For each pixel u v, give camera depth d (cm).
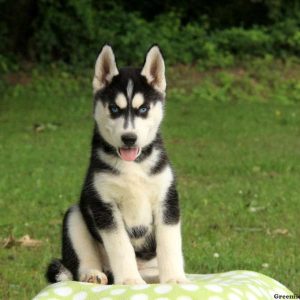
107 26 2131
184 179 1189
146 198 595
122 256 579
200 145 1437
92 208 598
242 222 954
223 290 530
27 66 2003
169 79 1992
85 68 2023
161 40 2112
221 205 1027
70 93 1897
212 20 2295
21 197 1058
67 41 2039
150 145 598
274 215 982
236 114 1733
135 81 601
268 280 601
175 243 588
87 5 2066
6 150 1371
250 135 1537
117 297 521
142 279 584
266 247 855
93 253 620
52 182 1141
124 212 600
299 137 1528
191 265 789
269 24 2284
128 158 581
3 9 2006
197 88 1947
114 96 595
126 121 585
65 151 1367
